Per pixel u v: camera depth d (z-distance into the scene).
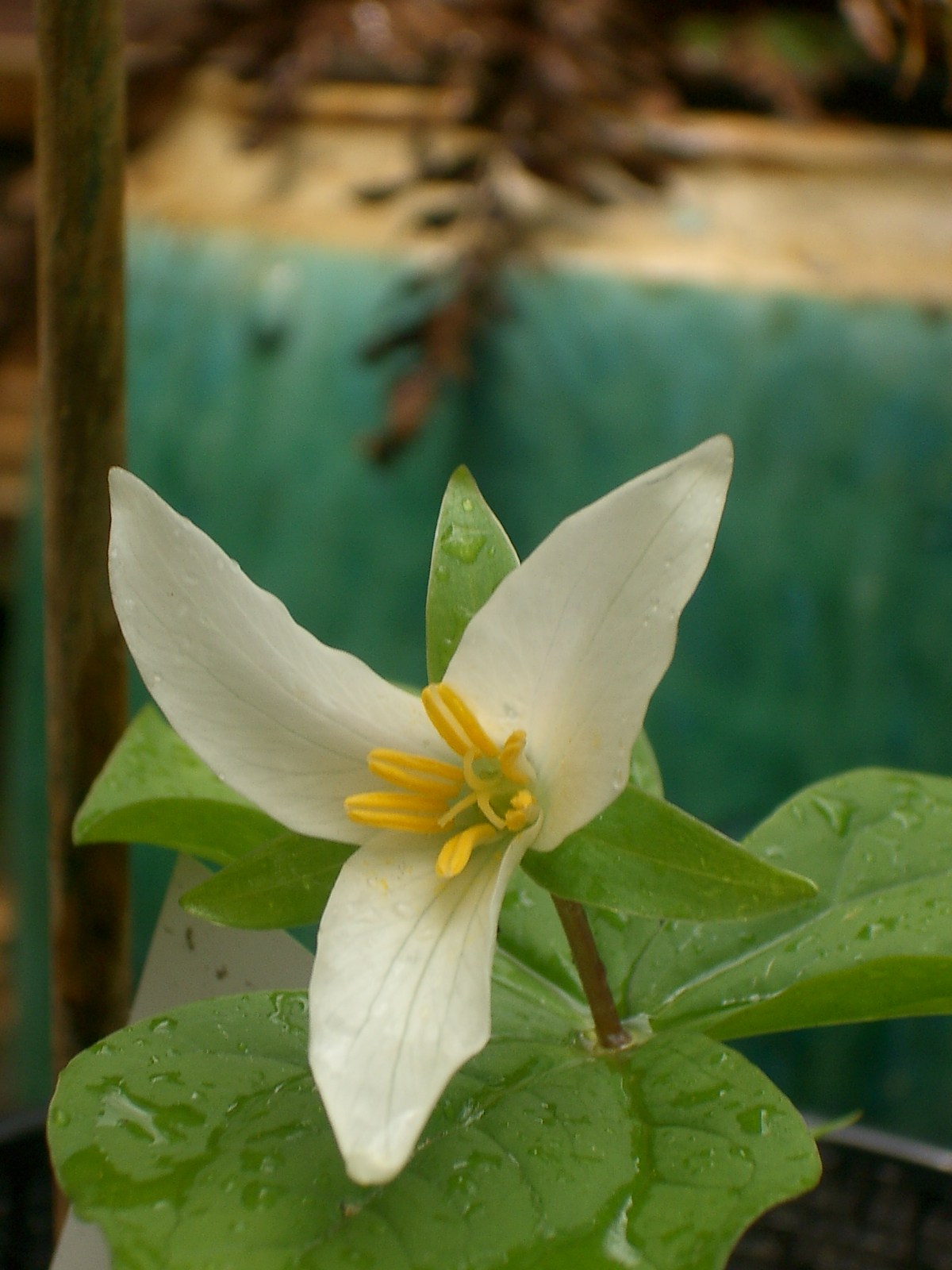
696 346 0.72
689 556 0.33
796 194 0.79
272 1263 0.32
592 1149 0.33
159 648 0.33
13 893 0.87
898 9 0.40
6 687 1.25
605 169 0.74
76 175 0.36
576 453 0.74
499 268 0.72
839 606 0.72
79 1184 0.33
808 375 0.71
